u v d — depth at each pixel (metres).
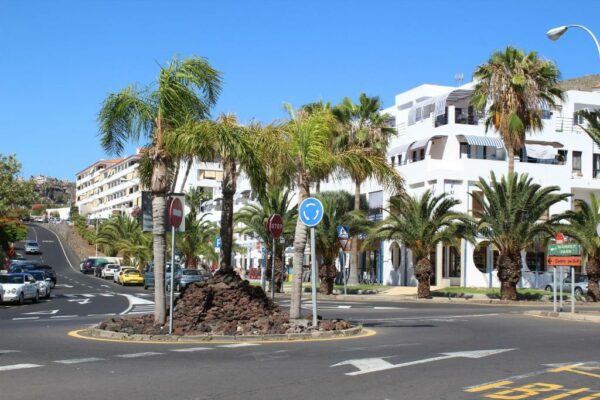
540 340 15.63
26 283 33.06
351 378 10.02
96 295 41.47
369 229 39.75
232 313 16.97
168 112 16.72
